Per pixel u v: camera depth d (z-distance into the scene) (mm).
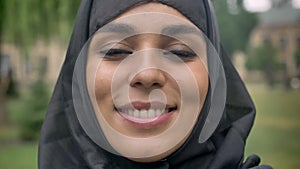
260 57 8797
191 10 554
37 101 5066
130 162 559
